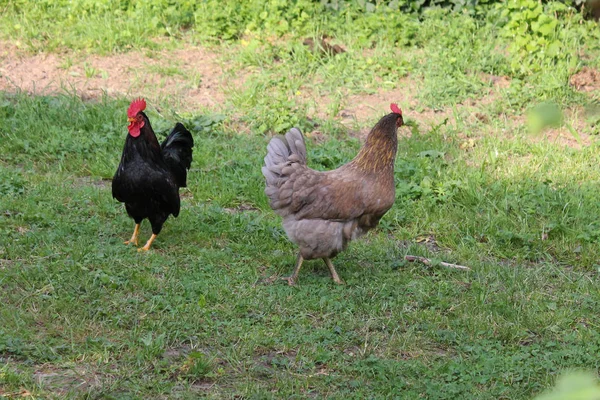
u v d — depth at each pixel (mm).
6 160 4586
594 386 1369
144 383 3242
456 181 4516
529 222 4340
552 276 4004
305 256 3760
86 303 3547
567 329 3648
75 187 4363
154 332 3447
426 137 4961
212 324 3504
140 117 3812
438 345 3529
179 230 4078
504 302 3734
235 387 3273
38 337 3383
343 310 3652
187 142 4078
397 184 4520
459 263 4039
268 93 5285
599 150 4891
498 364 3426
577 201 4445
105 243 3924
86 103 5102
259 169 4609
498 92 5355
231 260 3885
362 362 3391
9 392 3174
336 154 4715
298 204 3695
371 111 5215
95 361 3314
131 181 3824
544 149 4867
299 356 3395
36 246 3834
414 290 3797
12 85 5230
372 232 4230
